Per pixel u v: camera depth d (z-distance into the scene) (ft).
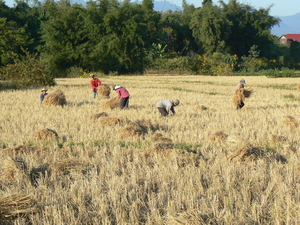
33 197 16.69
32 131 32.17
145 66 167.73
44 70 86.38
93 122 36.76
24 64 84.74
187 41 262.06
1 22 150.10
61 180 19.22
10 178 19.62
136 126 31.40
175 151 23.89
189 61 177.58
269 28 266.98
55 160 23.40
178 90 79.77
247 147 22.93
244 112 42.88
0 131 32.68
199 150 25.75
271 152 24.12
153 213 14.94
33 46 195.83
